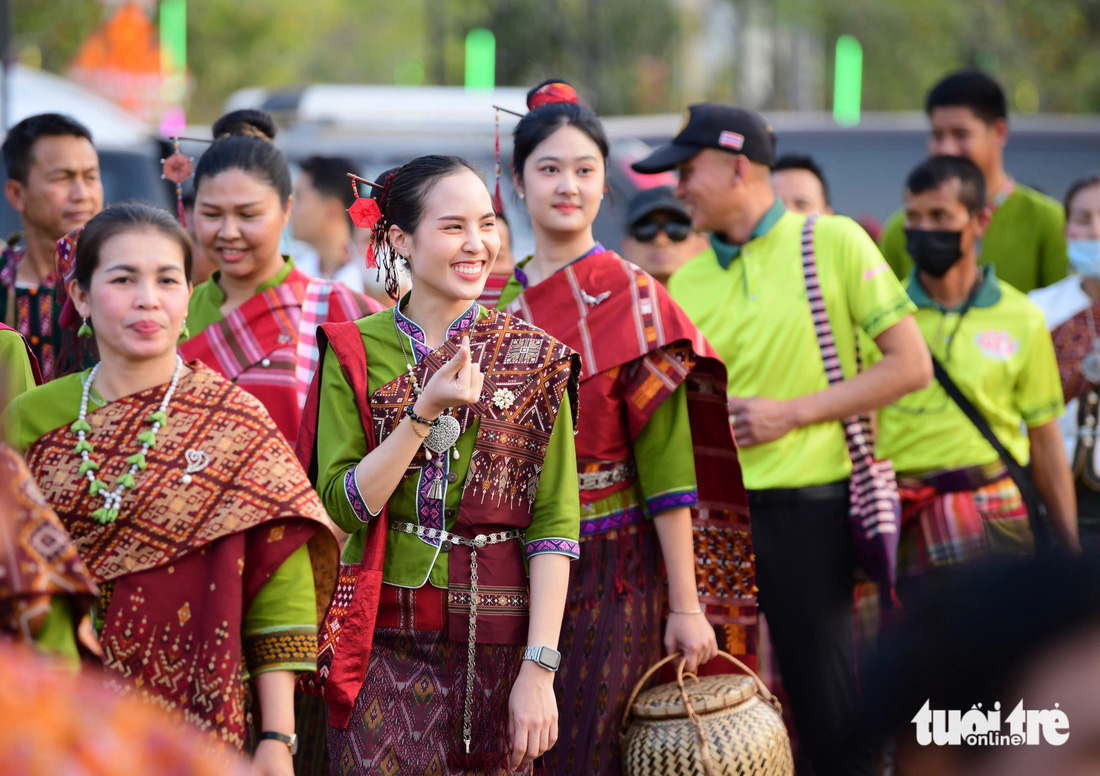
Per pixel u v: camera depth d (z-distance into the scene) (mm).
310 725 7602
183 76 33031
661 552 7609
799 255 8812
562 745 7207
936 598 2361
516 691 6160
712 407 7566
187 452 5508
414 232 6359
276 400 8250
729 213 8938
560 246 7668
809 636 8570
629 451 7480
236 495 5492
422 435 6000
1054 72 40469
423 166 6387
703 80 40719
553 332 7395
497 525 6301
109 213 5645
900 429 9648
